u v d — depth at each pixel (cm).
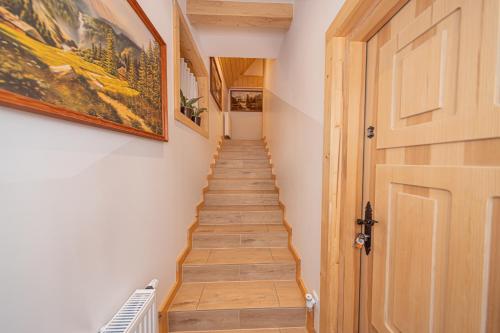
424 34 65
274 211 240
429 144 64
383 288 86
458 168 55
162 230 133
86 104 67
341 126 105
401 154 77
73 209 64
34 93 50
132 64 95
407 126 73
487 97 48
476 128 50
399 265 78
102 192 77
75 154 64
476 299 51
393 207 81
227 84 591
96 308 74
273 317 144
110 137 81
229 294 157
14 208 48
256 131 623
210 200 268
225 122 549
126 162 93
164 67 131
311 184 141
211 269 173
